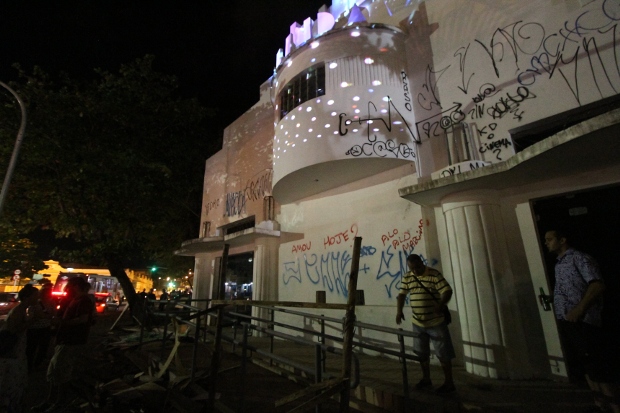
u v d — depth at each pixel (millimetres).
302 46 7668
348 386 2826
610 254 4258
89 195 11766
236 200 11758
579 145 3674
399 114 6684
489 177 4633
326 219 8188
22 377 4340
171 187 14469
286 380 5270
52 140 11359
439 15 6828
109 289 33688
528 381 4453
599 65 4684
